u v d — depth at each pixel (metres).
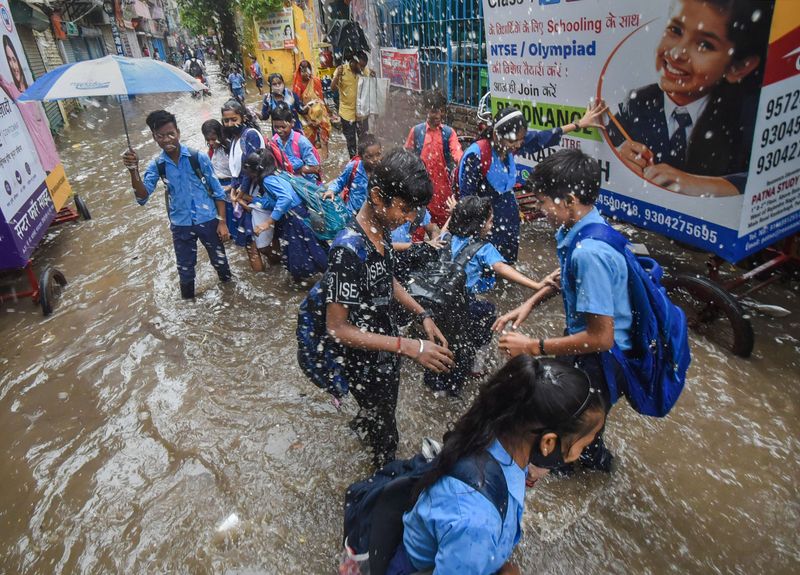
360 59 8.52
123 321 4.75
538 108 4.87
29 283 5.69
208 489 2.93
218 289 5.21
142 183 4.56
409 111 10.36
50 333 4.66
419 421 3.30
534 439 1.39
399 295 2.65
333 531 2.64
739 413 3.13
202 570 2.49
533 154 5.30
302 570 2.46
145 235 6.77
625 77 3.84
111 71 4.43
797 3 2.80
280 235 4.88
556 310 4.33
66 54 20.17
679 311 2.29
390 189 1.99
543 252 5.24
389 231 2.28
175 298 5.09
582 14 4.01
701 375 3.43
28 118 6.18
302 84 10.19
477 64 8.09
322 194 4.76
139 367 4.07
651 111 3.71
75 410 3.65
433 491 1.38
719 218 3.47
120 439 3.35
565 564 2.38
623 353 2.30
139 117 17.86
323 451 3.13
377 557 1.62
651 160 3.85
